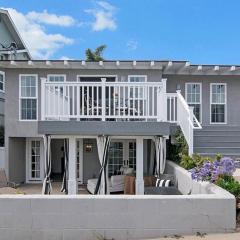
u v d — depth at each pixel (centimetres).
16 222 589
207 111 1577
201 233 584
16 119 1470
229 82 1586
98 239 583
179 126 1233
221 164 725
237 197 650
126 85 1009
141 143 1023
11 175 1460
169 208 586
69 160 1014
